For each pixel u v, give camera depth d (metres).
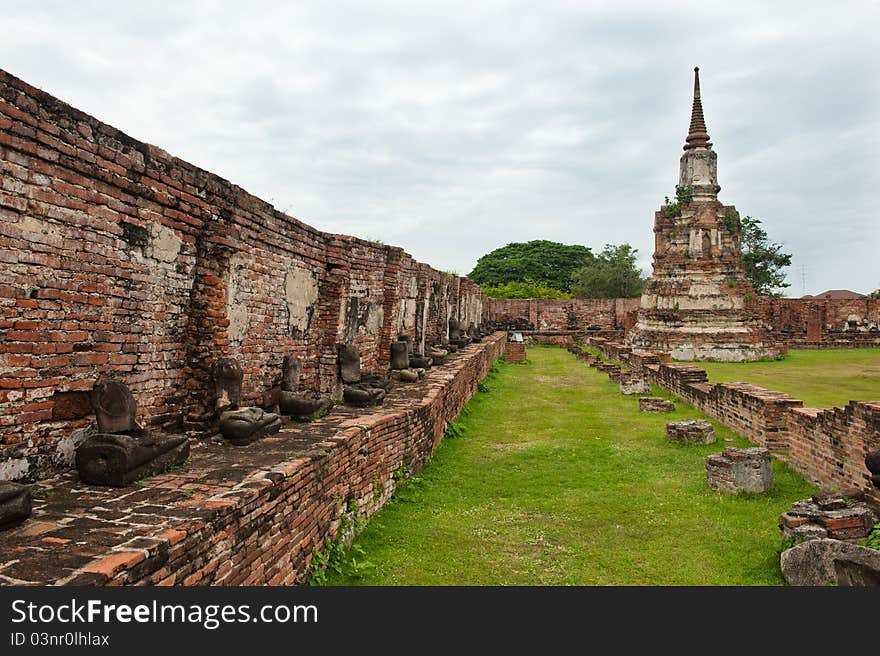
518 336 45.62
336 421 9.19
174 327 7.60
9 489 4.55
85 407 6.21
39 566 3.94
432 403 12.09
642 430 14.91
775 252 54.38
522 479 10.77
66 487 5.55
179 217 7.43
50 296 5.69
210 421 7.85
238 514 5.15
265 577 5.56
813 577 6.41
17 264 5.33
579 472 11.22
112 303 6.47
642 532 8.22
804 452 10.92
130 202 6.65
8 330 5.29
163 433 6.73
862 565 5.48
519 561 7.23
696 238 34.84
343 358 12.27
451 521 8.59
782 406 12.45
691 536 8.07
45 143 5.49
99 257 6.25
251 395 9.18
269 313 9.77
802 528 7.26
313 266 11.59
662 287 35.59
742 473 9.81
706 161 35.47
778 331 45.72
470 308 34.88
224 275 8.11
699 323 33.81
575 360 33.91
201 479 5.91
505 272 73.81
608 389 22.36
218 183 8.17
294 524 6.18
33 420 5.61
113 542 4.29
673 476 10.93
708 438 13.28
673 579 6.76
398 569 6.89
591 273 61.22
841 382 22.45
